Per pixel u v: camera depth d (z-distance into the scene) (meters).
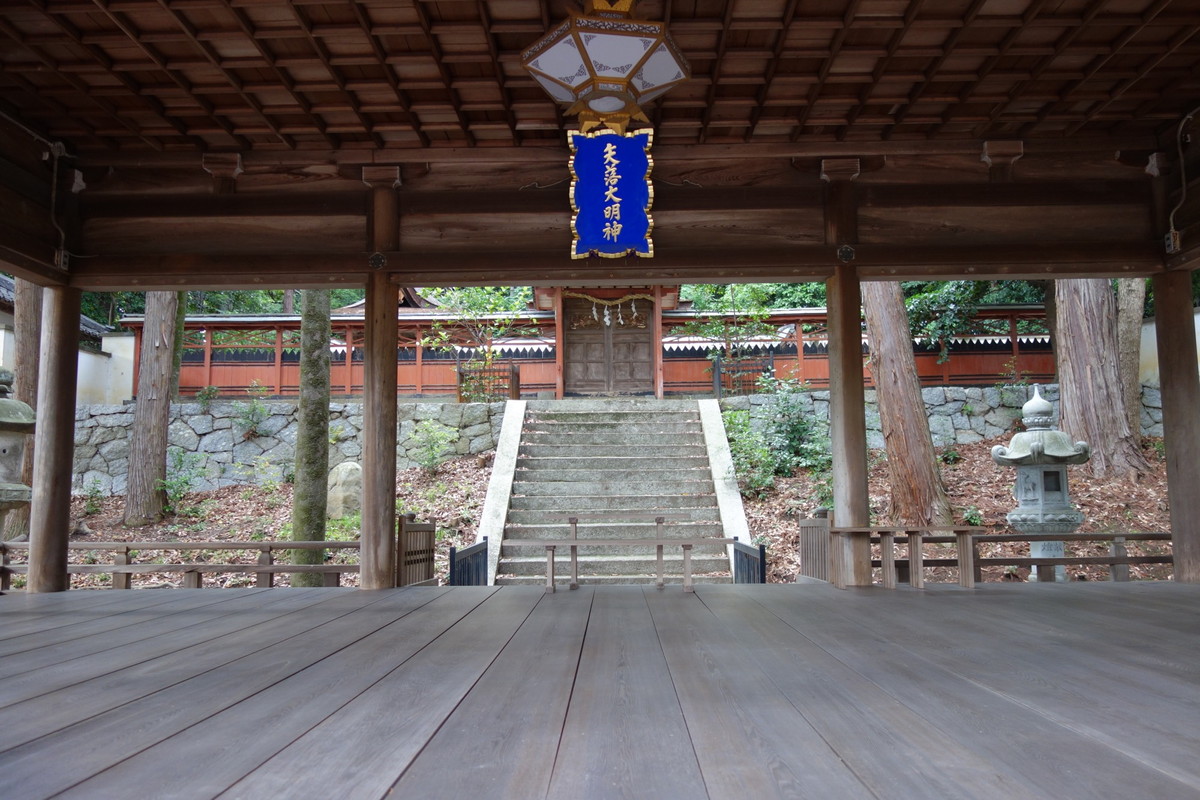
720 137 7.84
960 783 2.32
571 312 20.50
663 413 15.34
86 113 7.26
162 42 6.23
